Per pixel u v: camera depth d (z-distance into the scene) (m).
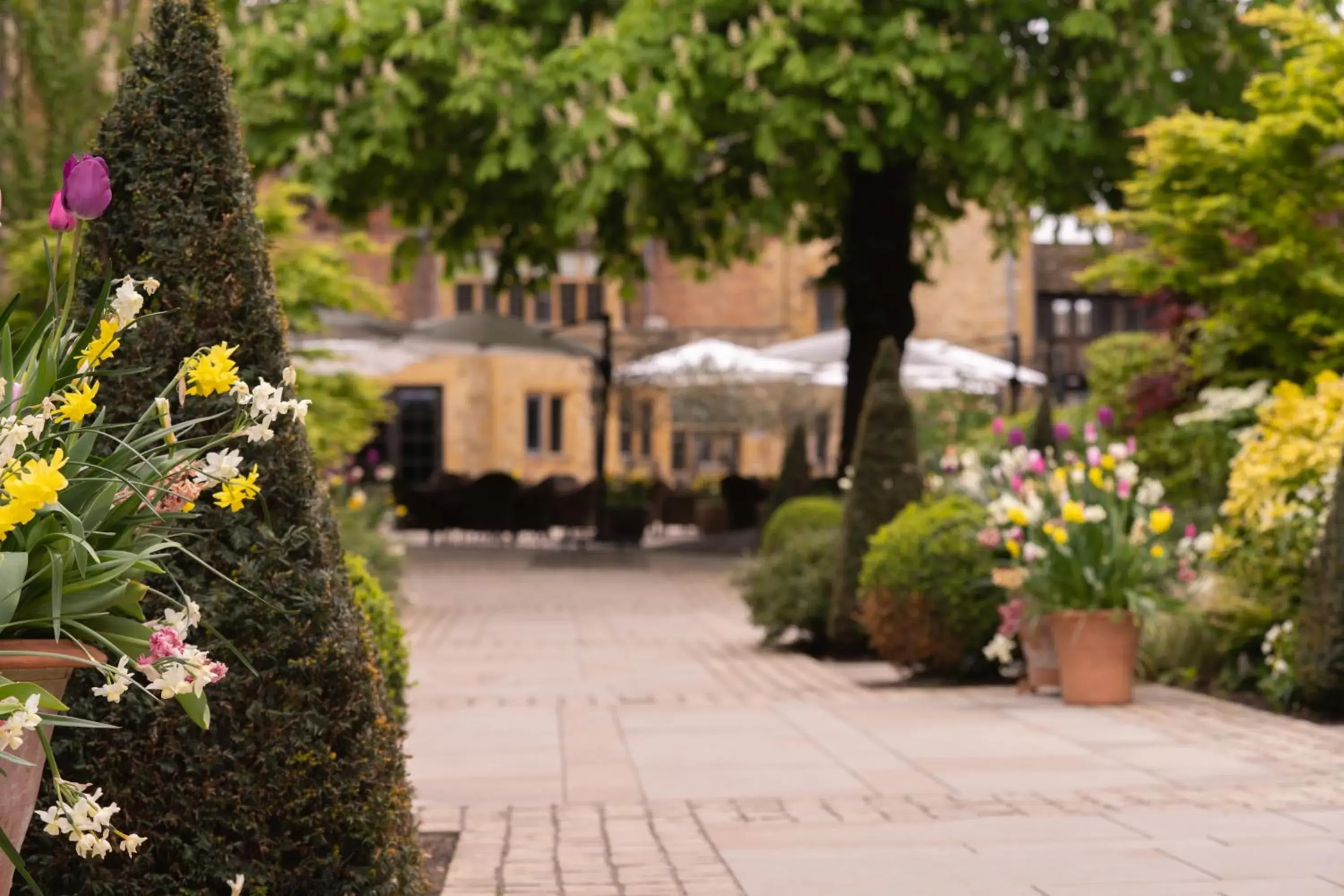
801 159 23.50
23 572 3.68
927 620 12.68
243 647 4.56
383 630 7.00
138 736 4.53
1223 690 11.80
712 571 26.61
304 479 4.71
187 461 4.06
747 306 51.94
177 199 4.71
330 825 4.64
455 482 38.16
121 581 3.93
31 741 3.80
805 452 25.97
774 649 15.84
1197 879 5.92
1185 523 13.72
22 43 17.84
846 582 14.86
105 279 4.69
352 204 26.03
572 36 23.36
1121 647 11.16
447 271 27.33
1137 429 16.42
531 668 14.15
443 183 25.00
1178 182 15.05
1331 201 14.88
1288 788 7.90
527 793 8.26
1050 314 49.44
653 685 12.98
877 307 26.17
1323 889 5.71
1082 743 9.52
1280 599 11.43
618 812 7.70
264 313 4.74
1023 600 11.77
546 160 23.44
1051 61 24.00
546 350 29.91
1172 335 16.92
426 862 6.64
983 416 27.14
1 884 3.80
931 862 6.37
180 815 4.54
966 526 12.80
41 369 3.87
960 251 49.28
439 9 23.41
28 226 15.80
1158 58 22.89
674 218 27.44
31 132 17.73
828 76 22.00
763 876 6.22
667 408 51.09
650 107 21.95
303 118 24.20
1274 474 11.62
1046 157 22.73
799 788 8.25
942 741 9.70
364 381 18.48
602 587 23.38
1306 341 15.16
